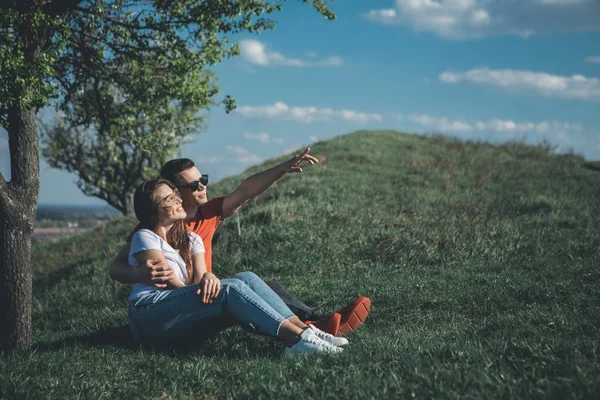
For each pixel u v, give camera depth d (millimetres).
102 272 9492
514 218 9789
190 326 3811
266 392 2889
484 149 22844
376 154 19000
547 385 2553
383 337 3939
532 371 2771
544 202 10859
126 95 8016
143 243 3754
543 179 15000
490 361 2982
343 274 7230
